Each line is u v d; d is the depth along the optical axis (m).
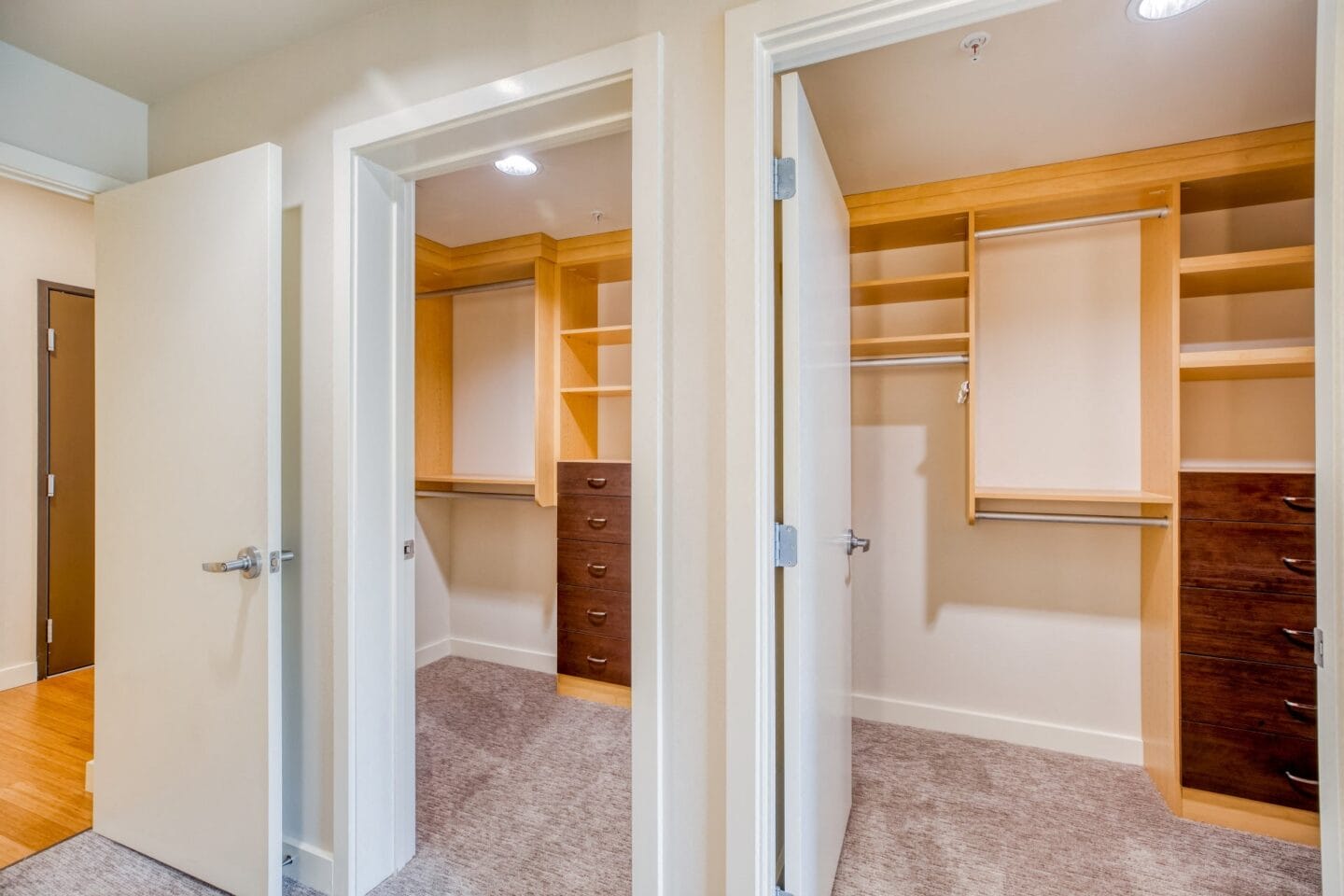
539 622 3.36
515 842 1.88
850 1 1.10
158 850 1.76
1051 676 2.42
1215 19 1.36
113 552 1.84
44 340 3.12
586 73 1.32
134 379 1.79
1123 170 2.02
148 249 1.77
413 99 1.55
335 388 1.63
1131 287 2.29
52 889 1.67
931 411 2.57
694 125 1.25
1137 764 2.29
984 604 2.50
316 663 1.69
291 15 1.61
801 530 1.25
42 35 1.70
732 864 1.21
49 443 3.14
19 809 2.03
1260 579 1.86
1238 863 1.75
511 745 2.50
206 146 1.90
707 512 1.25
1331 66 0.90
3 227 3.00
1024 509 2.45
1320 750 0.92
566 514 2.95
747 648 1.19
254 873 1.58
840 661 1.72
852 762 2.30
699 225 1.25
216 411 1.63
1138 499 2.01
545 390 3.02
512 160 2.14
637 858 1.28
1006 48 1.47
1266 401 2.08
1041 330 2.40
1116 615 2.33
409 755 1.79
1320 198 0.92
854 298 2.53
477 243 3.04
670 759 1.28
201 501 1.66
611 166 2.19
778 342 1.39
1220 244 2.15
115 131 1.96
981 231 2.35
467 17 1.48
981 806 2.03
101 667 1.88
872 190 2.32
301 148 1.72
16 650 3.04
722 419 1.23
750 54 1.18
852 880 1.69
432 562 3.47
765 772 1.21
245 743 1.59
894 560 2.63
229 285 1.61
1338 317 0.89
